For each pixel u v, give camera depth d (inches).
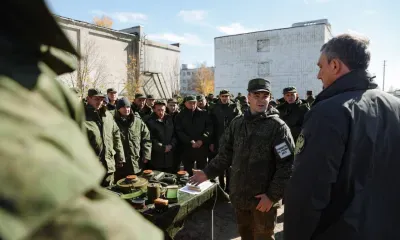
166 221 90.4
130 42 780.6
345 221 45.3
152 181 114.6
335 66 51.6
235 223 150.9
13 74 16.3
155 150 169.9
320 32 959.0
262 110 89.3
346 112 45.6
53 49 19.5
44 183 13.2
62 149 15.3
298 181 48.1
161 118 176.2
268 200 84.6
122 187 104.1
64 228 14.1
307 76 986.1
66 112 19.0
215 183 119.2
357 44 50.1
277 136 86.4
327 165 45.1
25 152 13.4
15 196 12.3
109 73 722.8
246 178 89.5
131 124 155.1
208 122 191.3
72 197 14.0
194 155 187.0
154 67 860.6
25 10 16.2
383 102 48.4
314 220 46.2
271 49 1040.8
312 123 47.9
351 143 44.7
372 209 45.5
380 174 46.1
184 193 107.9
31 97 16.2
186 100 188.9
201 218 155.0
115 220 16.0
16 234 11.9
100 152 132.2
